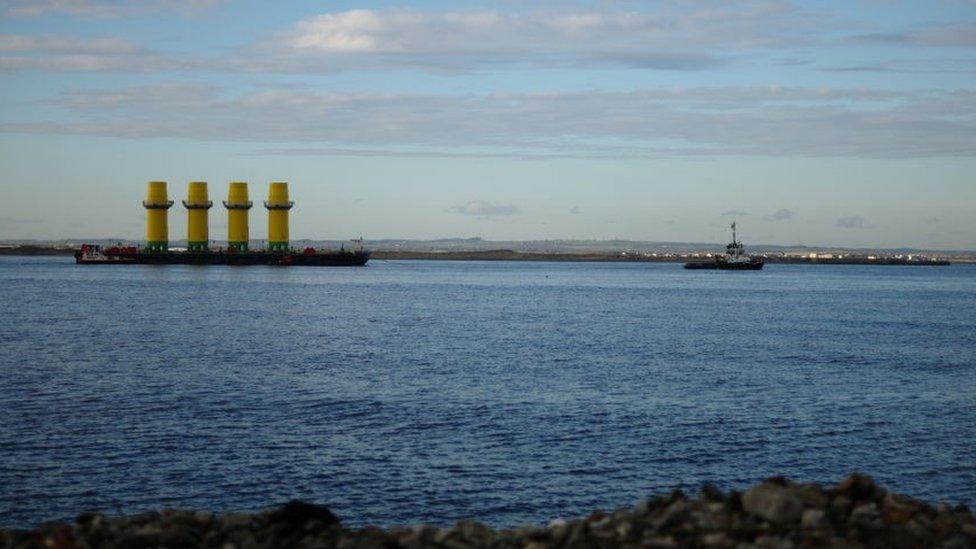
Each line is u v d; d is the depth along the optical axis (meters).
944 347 75.19
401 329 89.19
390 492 29.73
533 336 82.06
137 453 34.47
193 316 104.88
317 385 50.88
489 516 27.42
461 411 42.97
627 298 157.75
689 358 65.25
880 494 18.02
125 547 16.62
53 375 54.47
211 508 28.02
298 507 18.50
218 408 43.66
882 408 45.00
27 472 31.77
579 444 36.31
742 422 40.91
